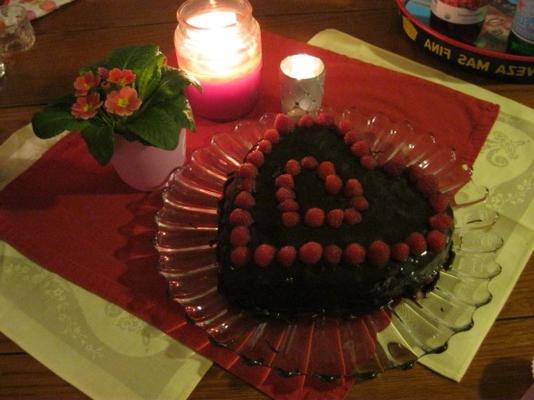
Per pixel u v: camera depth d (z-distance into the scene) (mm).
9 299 542
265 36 805
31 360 497
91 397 470
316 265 482
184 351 496
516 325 501
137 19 855
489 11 791
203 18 665
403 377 473
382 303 498
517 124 671
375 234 496
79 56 800
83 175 649
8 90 753
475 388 464
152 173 595
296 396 464
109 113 518
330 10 854
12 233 596
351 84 727
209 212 578
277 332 491
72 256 573
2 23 810
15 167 664
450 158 601
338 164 545
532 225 571
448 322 488
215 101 667
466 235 546
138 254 571
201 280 525
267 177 543
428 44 757
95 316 527
